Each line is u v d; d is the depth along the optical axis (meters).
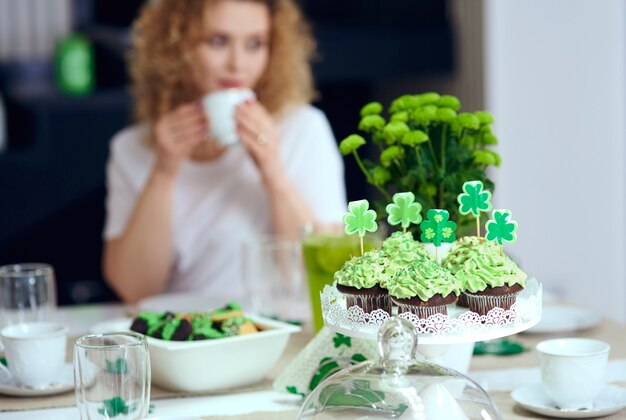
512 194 3.37
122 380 1.16
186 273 2.61
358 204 1.28
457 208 1.50
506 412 1.32
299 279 1.94
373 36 3.57
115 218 2.64
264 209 2.60
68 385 1.46
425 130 1.49
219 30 2.53
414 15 3.65
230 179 2.59
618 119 3.40
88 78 3.81
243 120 2.33
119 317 1.95
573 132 3.38
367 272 1.22
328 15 3.75
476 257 1.24
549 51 3.35
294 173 2.66
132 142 2.66
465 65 3.50
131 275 2.47
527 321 1.22
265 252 1.92
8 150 3.69
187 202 2.57
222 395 1.44
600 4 3.35
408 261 1.24
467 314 1.18
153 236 2.44
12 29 3.89
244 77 2.56
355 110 3.92
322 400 1.11
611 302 3.44
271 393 1.44
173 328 1.43
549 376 1.31
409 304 1.18
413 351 1.12
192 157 2.58
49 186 3.66
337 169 2.74
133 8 3.94
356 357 1.38
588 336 1.71
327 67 3.55
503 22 3.32
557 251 3.41
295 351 1.66
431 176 1.50
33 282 1.63
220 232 2.58
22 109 3.77
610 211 3.42
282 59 2.62
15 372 1.44
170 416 1.21
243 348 1.44
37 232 3.68
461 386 1.11
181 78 2.59
